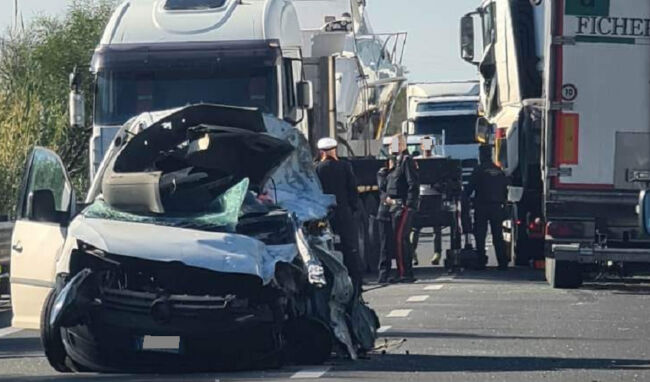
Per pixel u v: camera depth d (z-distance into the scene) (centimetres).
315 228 3272
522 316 4162
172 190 3075
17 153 7319
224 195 3088
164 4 5188
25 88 8038
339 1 6856
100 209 3109
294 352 3122
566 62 4850
